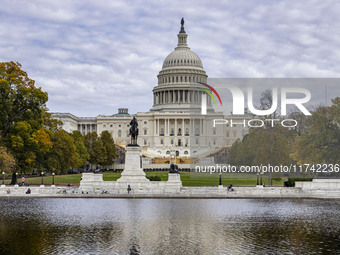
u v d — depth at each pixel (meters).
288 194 87.38
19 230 50.31
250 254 40.03
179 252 40.75
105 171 199.12
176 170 93.06
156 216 60.03
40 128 112.62
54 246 42.84
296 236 47.34
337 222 55.62
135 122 99.88
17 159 107.56
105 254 39.97
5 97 104.19
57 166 125.38
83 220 56.72
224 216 60.16
